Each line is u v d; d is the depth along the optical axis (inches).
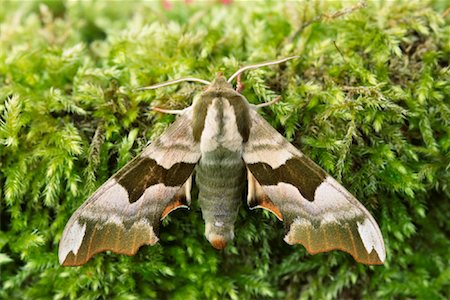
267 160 8.8
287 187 8.8
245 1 10.4
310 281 9.6
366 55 9.5
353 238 8.6
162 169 8.8
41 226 9.4
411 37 9.5
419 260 9.6
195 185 9.2
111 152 9.2
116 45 9.6
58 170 9.1
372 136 9.2
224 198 8.8
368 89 9.1
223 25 10.0
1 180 9.3
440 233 9.6
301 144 9.2
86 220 8.7
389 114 9.2
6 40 10.1
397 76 9.4
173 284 9.4
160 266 9.3
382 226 9.3
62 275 9.3
